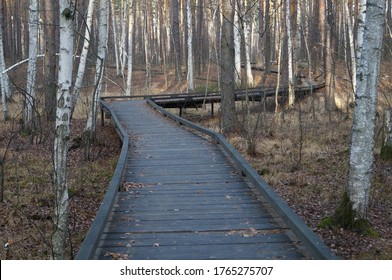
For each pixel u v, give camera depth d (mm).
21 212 9000
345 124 19281
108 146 16812
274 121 18641
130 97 29922
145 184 9227
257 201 7938
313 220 8203
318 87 32469
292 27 30828
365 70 7121
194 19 44656
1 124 18141
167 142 14430
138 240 6074
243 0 30422
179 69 41188
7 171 11961
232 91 16828
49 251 7367
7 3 44344
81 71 15289
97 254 5555
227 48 16609
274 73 38750
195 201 7992
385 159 12367
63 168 6207
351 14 29250
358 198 7371
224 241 6012
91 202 10031
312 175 11539
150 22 53062
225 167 10711
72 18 6227
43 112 17375
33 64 16672
